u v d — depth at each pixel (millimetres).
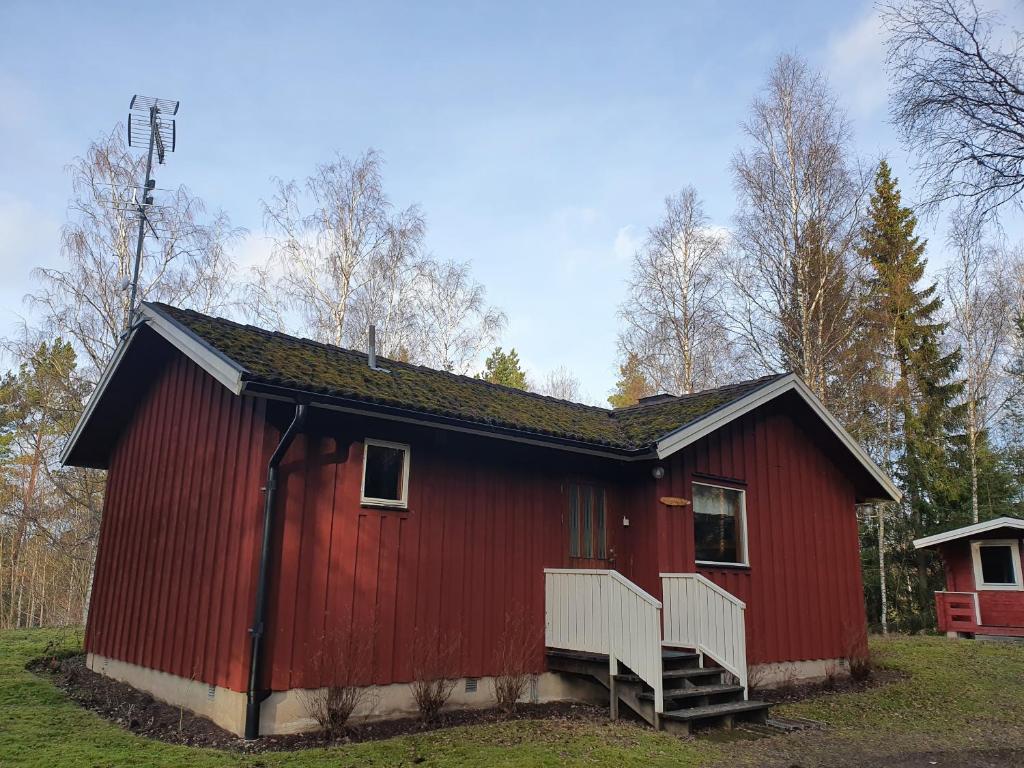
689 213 25406
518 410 10750
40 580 32531
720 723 8805
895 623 26953
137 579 10336
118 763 6195
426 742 7453
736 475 12141
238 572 7961
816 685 11977
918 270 27297
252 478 8078
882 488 14023
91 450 12672
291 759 6621
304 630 7820
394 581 8656
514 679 9211
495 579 9688
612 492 11445
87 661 11375
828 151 22094
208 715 8031
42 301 20500
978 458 27844
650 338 25469
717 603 9797
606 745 7578
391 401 8336
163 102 16438
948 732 8945
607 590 9297
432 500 9227
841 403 22875
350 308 23969
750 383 12852
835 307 21859
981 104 8016
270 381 7453
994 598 18484
